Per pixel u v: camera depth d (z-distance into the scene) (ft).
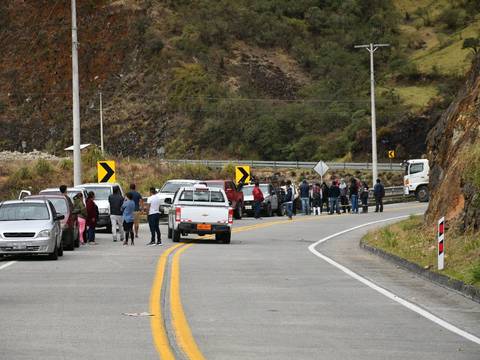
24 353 60.80
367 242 163.73
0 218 142.31
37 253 136.26
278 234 207.21
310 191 322.34
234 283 105.19
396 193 394.11
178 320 76.54
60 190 179.93
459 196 147.95
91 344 64.54
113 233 187.93
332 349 63.62
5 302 87.92
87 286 101.71
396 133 606.55
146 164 399.03
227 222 177.47
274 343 65.87
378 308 85.15
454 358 60.70
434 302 89.97
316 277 112.78
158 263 131.54
